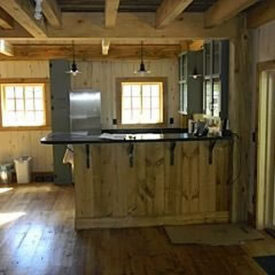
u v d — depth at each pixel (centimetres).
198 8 437
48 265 370
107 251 403
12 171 756
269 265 366
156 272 354
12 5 292
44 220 506
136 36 451
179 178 483
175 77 794
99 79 780
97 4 408
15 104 771
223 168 488
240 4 335
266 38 422
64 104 714
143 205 480
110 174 471
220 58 506
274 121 443
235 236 439
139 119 805
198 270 357
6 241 432
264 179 452
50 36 443
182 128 785
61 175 722
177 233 452
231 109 479
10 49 708
